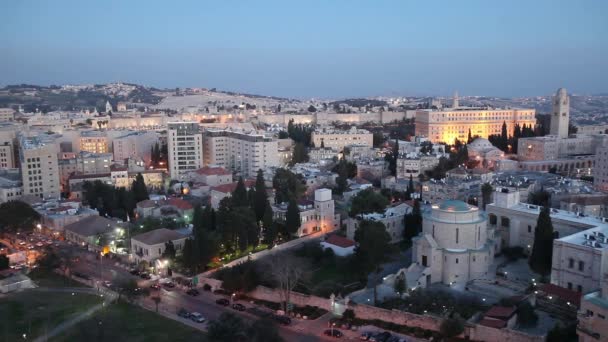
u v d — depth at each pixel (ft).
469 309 467.52
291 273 537.24
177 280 597.93
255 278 548.72
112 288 576.20
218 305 533.14
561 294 469.57
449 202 562.25
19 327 483.10
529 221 597.93
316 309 505.66
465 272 538.47
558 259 498.69
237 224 648.38
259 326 419.54
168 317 504.43
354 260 562.25
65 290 583.17
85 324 486.38
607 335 373.40
